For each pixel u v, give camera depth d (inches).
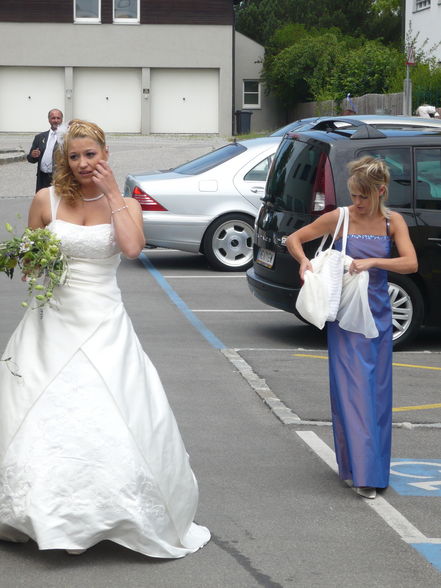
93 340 240.2
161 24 2357.3
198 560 238.8
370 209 292.8
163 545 235.1
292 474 306.0
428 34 1786.4
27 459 227.9
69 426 230.7
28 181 1366.9
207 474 304.2
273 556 243.1
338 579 230.7
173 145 1921.8
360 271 286.4
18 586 221.3
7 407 235.8
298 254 296.5
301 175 486.3
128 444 231.5
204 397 392.8
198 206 717.9
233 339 506.6
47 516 223.9
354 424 285.7
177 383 413.4
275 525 263.9
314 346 494.0
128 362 241.4
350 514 273.3
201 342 497.7
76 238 241.8
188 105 2399.1
